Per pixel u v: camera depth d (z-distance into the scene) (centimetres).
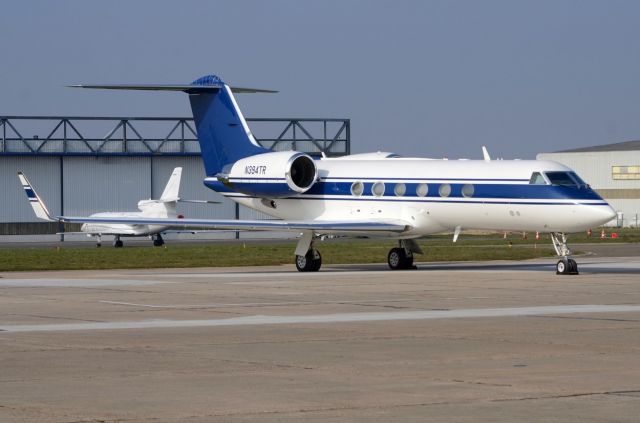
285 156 11038
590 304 6900
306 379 4025
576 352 4700
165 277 9981
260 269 11669
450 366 4319
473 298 7369
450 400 3594
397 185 10669
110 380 4019
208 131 11888
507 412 3391
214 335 5366
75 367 4334
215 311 6569
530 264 12369
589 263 12106
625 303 6962
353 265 12381
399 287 8400
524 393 3719
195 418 3331
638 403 3534
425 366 4325
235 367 4319
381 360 4488
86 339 5225
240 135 11638
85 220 10762
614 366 4303
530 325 5719
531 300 7181
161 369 4275
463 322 5881
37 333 5475
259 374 4144
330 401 3584
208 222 10506
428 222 10506
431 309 6612
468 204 10125
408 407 3478
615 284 8562
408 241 11125
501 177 9975
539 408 3453
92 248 18538
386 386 3866
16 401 3609
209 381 3988
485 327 5638
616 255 14538
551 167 9800
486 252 14600
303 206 11369
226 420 3303
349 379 4022
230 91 11694
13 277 10106
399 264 11112
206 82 11906
